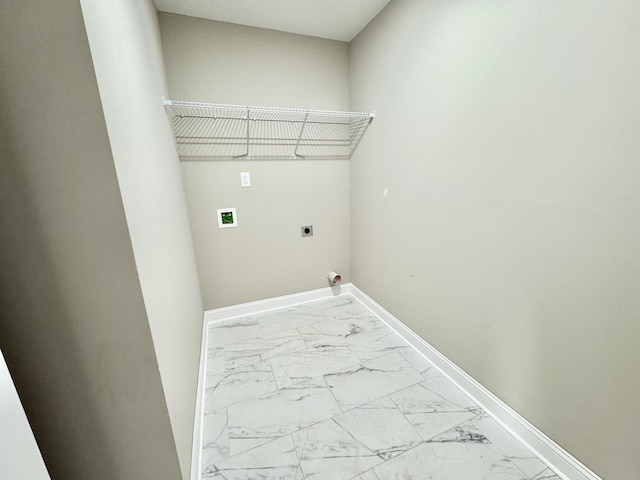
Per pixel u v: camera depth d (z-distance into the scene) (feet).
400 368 5.69
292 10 5.87
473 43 4.07
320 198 8.09
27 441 1.46
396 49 5.64
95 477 2.75
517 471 3.71
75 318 2.32
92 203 2.15
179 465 2.91
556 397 3.64
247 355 6.17
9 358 2.25
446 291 5.24
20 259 2.12
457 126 4.53
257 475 3.73
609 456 3.19
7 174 1.97
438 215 5.19
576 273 3.24
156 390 2.66
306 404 4.84
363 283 8.36
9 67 1.83
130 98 2.86
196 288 6.31
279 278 8.11
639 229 2.68
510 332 4.13
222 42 6.29
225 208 7.11
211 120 6.51
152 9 5.09
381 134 6.52
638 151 2.61
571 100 3.05
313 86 7.25
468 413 4.61
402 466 3.80
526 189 3.65
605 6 2.68
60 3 1.83
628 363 2.91
